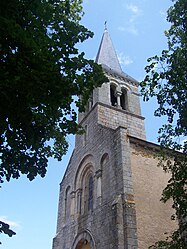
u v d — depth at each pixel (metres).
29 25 10.98
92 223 19.50
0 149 11.05
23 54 9.16
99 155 21.89
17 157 11.66
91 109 26.70
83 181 23.59
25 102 9.84
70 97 10.78
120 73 31.78
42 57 9.34
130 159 19.20
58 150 14.11
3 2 9.70
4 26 8.94
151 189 18.62
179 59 12.46
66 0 13.23
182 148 12.88
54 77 9.48
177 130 12.63
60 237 23.19
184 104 12.45
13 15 10.09
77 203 22.83
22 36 9.09
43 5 11.45
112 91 30.17
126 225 16.05
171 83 12.52
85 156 24.00
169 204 18.61
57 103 10.17
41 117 10.95
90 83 12.10
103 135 22.48
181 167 12.32
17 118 10.54
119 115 26.73
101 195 19.81
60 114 11.79
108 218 17.75
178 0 13.33
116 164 19.33
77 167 24.78
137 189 18.12
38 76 9.10
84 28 12.59
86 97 12.12
